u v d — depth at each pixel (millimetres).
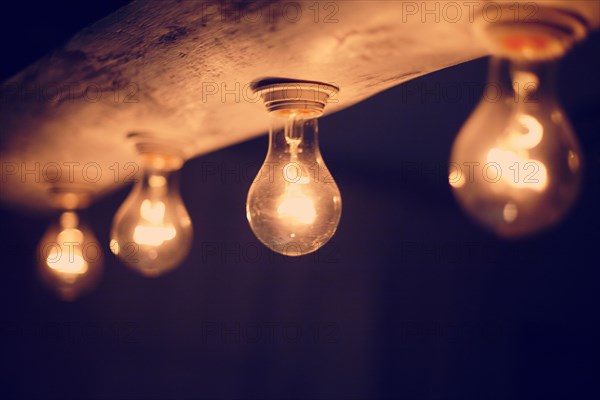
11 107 1770
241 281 3137
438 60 1237
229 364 3076
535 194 967
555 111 992
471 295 3639
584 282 3172
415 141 2791
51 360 2775
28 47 1522
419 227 3764
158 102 1605
